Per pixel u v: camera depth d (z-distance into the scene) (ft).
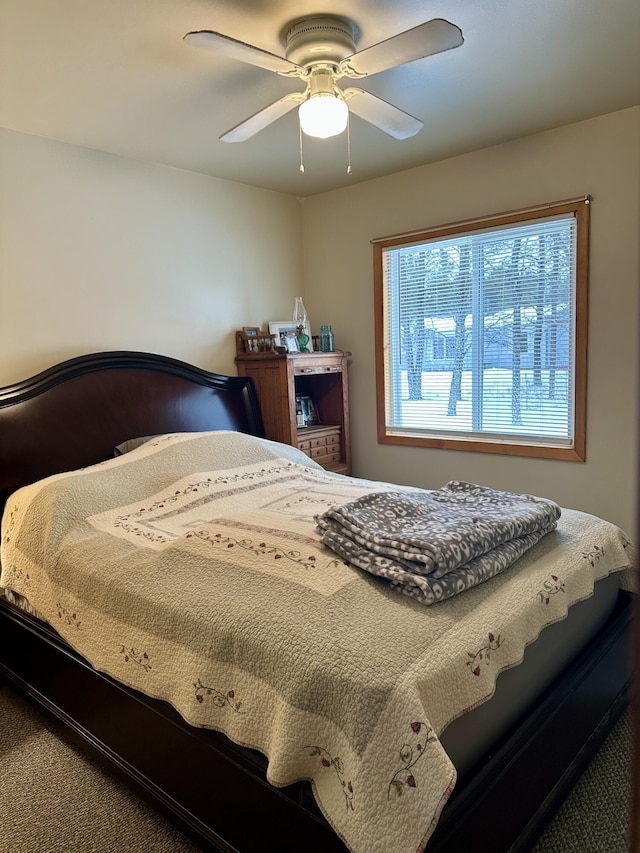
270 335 12.13
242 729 4.56
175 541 6.21
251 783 4.58
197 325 11.35
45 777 6.25
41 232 9.04
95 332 9.77
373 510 5.97
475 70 7.41
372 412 12.82
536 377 10.52
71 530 7.00
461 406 11.55
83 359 9.30
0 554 7.68
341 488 8.25
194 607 5.11
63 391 9.00
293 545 5.71
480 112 8.80
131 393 9.84
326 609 4.68
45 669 7.00
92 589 6.06
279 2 5.76
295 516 6.69
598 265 9.48
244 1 5.72
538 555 5.88
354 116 8.59
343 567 5.26
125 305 10.18
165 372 10.44
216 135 9.17
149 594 5.50
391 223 11.89
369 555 5.21
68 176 9.32
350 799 3.83
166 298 10.80
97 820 5.64
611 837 5.13
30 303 8.96
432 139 9.87
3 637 7.80
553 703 5.18
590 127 9.27
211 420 10.98
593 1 5.95
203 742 4.96
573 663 5.88
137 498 7.78
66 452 8.92
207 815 5.08
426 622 4.55
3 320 8.68
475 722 4.48
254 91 7.66
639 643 1.22
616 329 9.42
